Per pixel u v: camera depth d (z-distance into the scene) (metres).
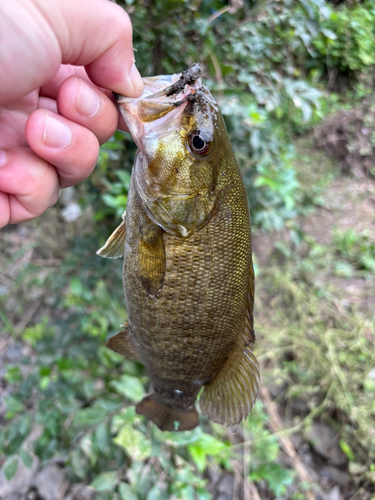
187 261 0.20
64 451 0.36
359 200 0.78
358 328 0.55
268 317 0.56
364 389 0.49
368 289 0.63
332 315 0.58
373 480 0.42
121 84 0.18
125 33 0.17
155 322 0.21
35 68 0.16
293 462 0.45
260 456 0.42
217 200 0.20
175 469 0.32
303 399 0.50
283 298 0.60
